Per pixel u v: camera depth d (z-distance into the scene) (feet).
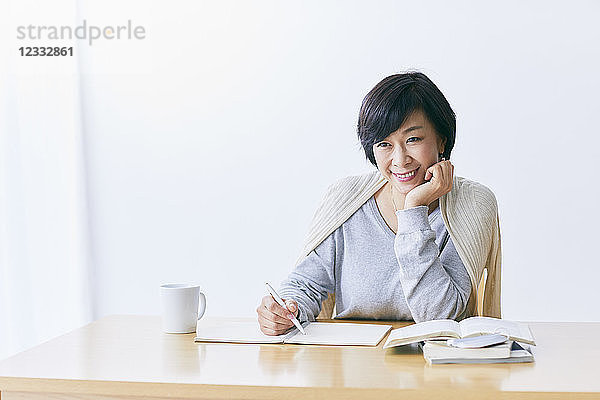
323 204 6.63
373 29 11.35
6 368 4.79
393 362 4.84
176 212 11.92
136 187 12.00
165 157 11.92
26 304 11.93
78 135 11.96
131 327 6.11
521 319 11.16
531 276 11.12
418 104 5.93
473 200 6.31
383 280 6.23
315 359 4.95
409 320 6.34
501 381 4.33
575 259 11.03
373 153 6.18
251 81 11.67
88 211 12.10
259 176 11.69
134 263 12.03
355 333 5.72
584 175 10.98
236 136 11.73
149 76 11.91
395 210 6.35
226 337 5.61
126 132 11.99
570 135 10.99
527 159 11.09
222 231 11.81
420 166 6.04
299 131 11.57
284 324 5.66
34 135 11.91
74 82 11.91
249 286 11.77
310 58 11.51
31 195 11.94
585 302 11.02
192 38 11.80
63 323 12.01
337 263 6.50
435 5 11.19
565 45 10.96
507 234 11.16
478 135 11.18
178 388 4.42
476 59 11.14
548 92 11.01
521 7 11.03
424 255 5.79
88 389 4.51
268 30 11.60
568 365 4.71
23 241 11.91
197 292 5.89
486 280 6.76
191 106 11.84
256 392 4.34
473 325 5.17
